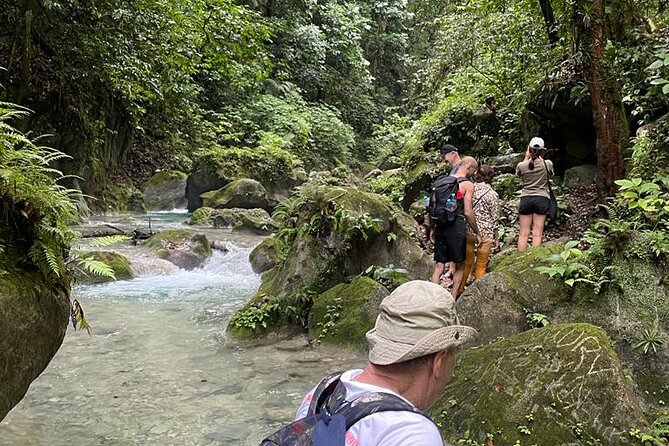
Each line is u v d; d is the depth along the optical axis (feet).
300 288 19.77
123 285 27.27
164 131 62.44
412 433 3.89
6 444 11.30
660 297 14.28
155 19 43.50
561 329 12.34
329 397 4.34
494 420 11.39
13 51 41.83
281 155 58.39
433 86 63.77
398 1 98.32
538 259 16.29
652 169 22.08
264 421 12.59
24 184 8.57
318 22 87.81
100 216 47.93
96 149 50.52
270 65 48.93
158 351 17.51
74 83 47.96
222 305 23.73
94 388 14.42
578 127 32.01
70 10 43.73
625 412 10.96
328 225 20.71
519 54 37.93
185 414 12.94
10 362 8.30
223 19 44.29
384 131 80.53
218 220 43.32
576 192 29.25
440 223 19.01
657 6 29.55
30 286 8.70
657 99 26.17
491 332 15.14
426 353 4.33
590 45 23.82
